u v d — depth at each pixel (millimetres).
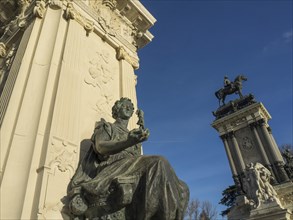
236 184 29531
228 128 34375
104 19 6812
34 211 3031
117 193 2957
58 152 3674
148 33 8672
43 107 4043
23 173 3340
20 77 4324
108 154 3486
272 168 28375
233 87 37844
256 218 18047
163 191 2711
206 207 42156
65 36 5332
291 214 17578
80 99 4695
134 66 7148
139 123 3830
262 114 33188
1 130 3598
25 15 6328
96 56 6000
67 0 5965
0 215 2928
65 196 3387
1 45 6602
